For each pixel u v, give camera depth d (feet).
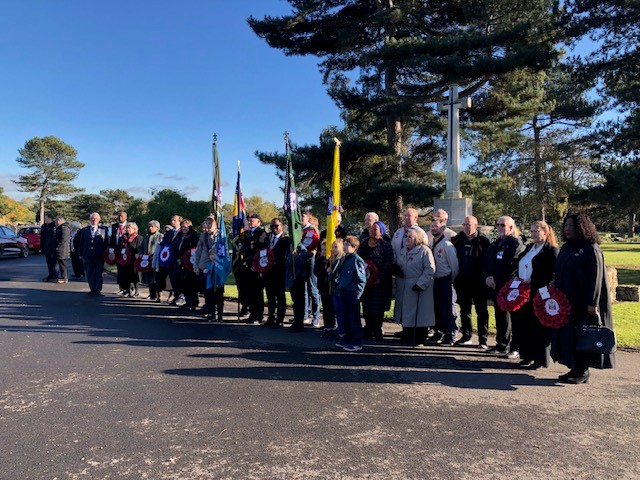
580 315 17.92
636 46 60.95
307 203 71.15
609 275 36.83
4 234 84.43
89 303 36.47
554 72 68.80
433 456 12.30
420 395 16.92
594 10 57.11
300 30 65.98
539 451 12.65
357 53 69.67
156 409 15.30
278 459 12.07
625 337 25.05
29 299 37.81
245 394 16.76
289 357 21.79
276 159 58.75
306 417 14.78
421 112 67.46
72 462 11.80
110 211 299.79
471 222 25.09
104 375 18.72
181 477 11.14
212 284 30.53
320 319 31.83
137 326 28.22
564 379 18.53
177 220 37.55
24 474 11.19
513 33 52.95
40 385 17.49
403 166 69.56
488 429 14.03
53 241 49.16
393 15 58.08
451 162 46.42
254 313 30.25
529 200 107.86
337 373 19.40
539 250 20.42
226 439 13.17
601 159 62.49
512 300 20.01
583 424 14.48
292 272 27.71
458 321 29.66
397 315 25.26
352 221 91.15
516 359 22.04
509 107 65.21
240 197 34.27
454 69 51.37
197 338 25.38
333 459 12.09
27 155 278.67
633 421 14.74
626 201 49.06
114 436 13.30
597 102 63.93
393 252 25.22
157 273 37.96
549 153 104.58
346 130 72.84
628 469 11.74
